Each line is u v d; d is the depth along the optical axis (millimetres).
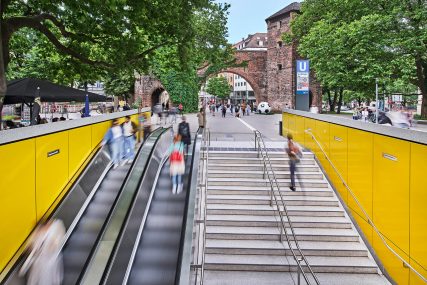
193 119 42750
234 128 32188
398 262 8391
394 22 30172
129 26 14742
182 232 7867
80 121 12047
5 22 11820
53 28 17656
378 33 29516
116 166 13547
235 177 14008
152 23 14664
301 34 46875
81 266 7828
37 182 8633
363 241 10391
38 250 6801
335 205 12328
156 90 58250
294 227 11203
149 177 12242
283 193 12852
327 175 13797
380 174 9414
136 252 8602
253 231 10820
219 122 40875
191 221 8008
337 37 31734
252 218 11422
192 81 53312
